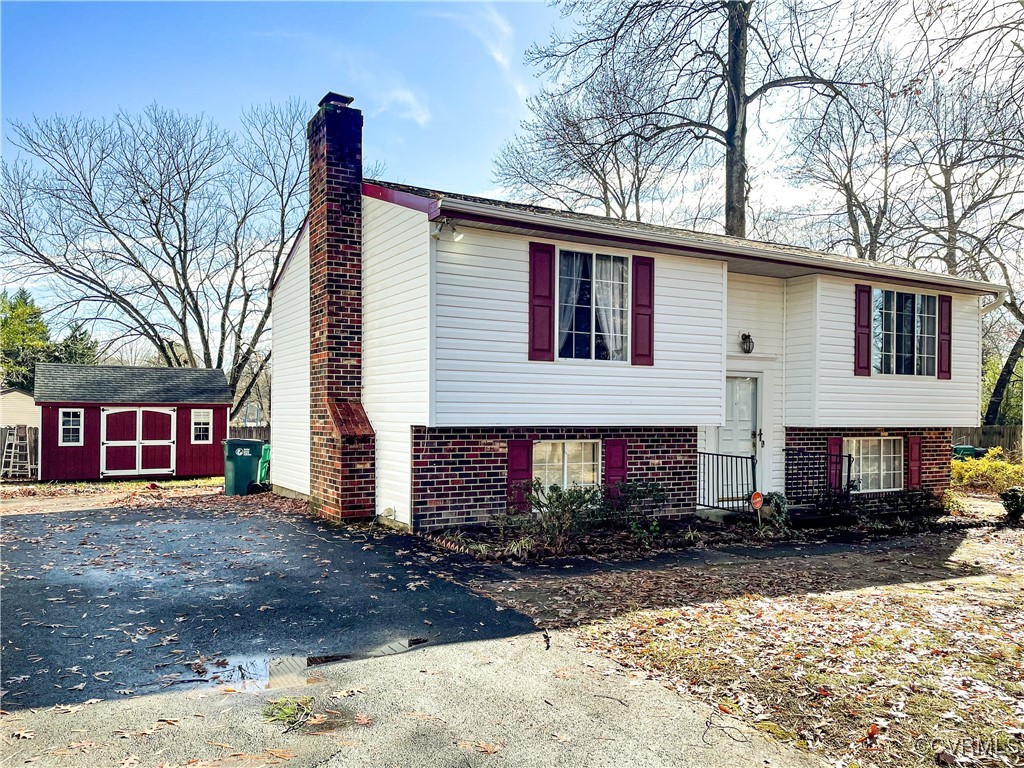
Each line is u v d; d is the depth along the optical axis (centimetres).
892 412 1344
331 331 1148
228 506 1307
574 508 926
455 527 1008
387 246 1081
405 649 531
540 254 1021
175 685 455
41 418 1994
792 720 417
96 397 2061
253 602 651
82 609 624
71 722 397
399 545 918
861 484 1404
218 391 2256
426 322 950
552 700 439
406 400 1008
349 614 618
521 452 1060
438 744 378
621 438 1147
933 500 1435
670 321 1127
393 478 1048
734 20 1959
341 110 1173
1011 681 484
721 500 1259
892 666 508
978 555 962
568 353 1044
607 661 509
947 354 1416
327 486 1145
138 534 995
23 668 482
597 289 1068
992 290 1433
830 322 1279
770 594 715
